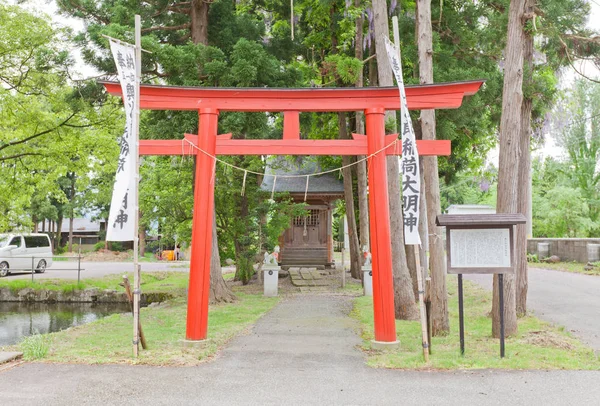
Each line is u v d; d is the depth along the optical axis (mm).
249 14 17812
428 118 9883
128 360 7184
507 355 7422
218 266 14680
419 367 6828
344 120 20141
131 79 7824
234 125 12102
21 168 18281
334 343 8555
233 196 18562
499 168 9133
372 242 8367
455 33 15750
